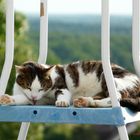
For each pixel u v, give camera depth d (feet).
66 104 12.23
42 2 13.92
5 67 12.62
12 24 12.59
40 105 13.11
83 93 14.56
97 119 11.55
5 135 24.93
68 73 14.48
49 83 13.79
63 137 40.96
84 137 40.60
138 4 13.51
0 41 22.84
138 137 17.30
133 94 13.44
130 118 12.18
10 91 22.52
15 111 11.97
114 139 37.52
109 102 12.21
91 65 14.48
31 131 25.77
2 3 22.49
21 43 26.00
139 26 13.52
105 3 11.75
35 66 13.88
